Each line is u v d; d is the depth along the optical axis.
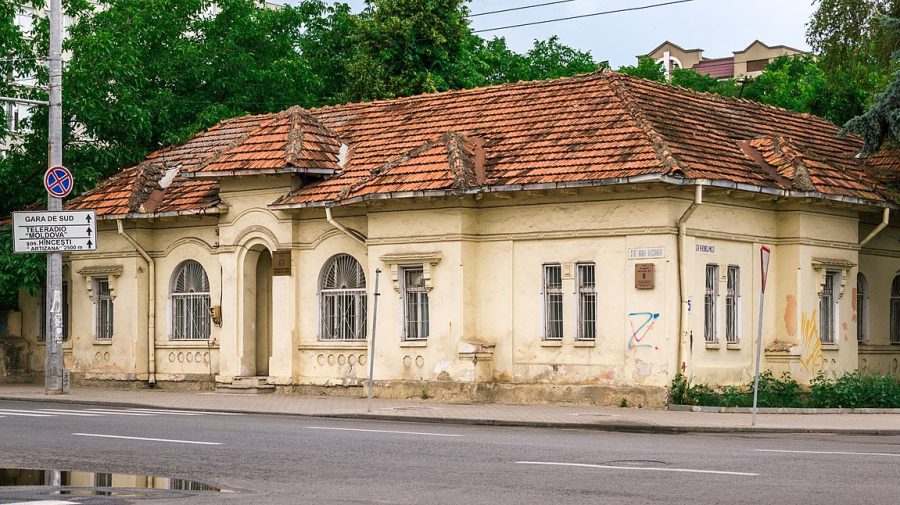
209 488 13.49
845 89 38.31
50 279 30.33
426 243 27.70
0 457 16.36
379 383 28.41
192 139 35.84
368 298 28.62
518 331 27.20
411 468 14.95
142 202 32.50
